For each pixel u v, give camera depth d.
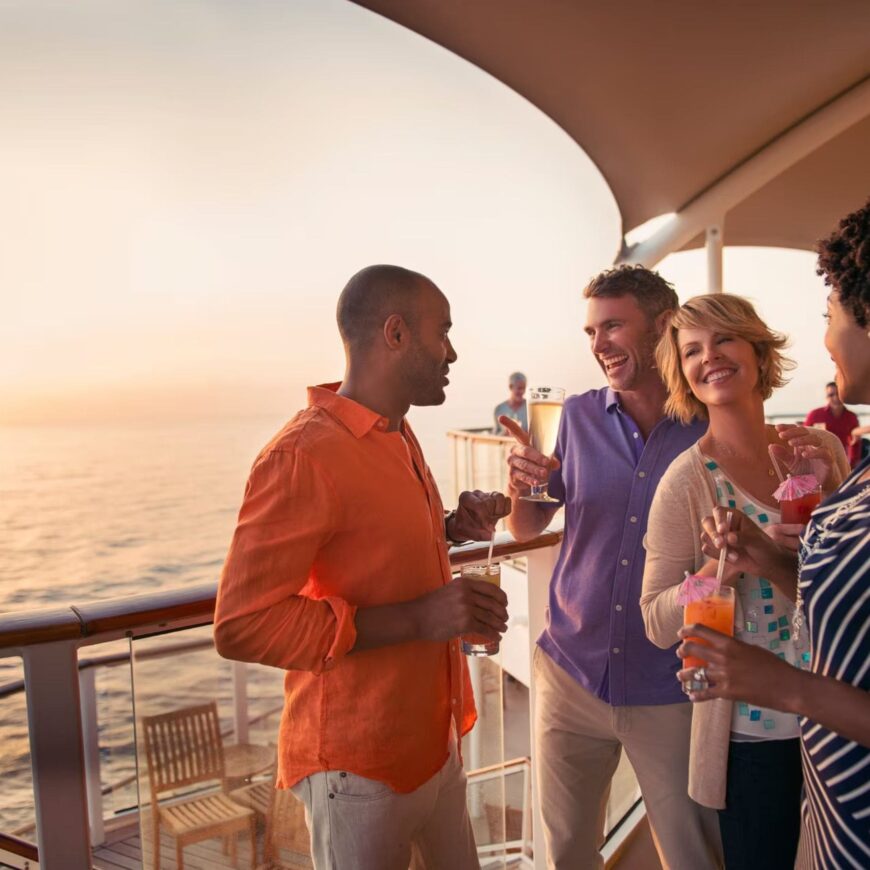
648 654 1.81
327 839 1.38
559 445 2.02
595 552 1.87
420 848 1.56
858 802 1.05
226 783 1.71
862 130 5.95
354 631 1.28
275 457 1.29
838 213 7.41
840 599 1.03
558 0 4.04
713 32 4.43
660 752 1.81
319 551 1.36
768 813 1.52
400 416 1.45
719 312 1.62
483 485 8.72
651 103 5.10
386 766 1.36
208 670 1.67
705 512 1.60
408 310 1.39
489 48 4.48
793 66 4.90
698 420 1.83
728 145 5.73
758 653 1.02
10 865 1.91
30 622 1.45
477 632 1.29
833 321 1.16
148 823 1.61
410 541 1.38
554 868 1.97
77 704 1.49
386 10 4.16
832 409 7.41
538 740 2.02
